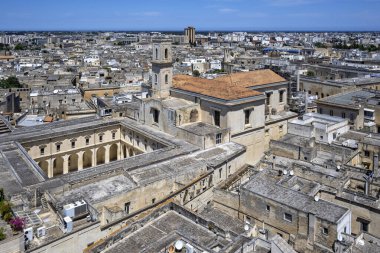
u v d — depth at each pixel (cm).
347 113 12244
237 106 9612
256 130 10306
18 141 9562
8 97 16200
